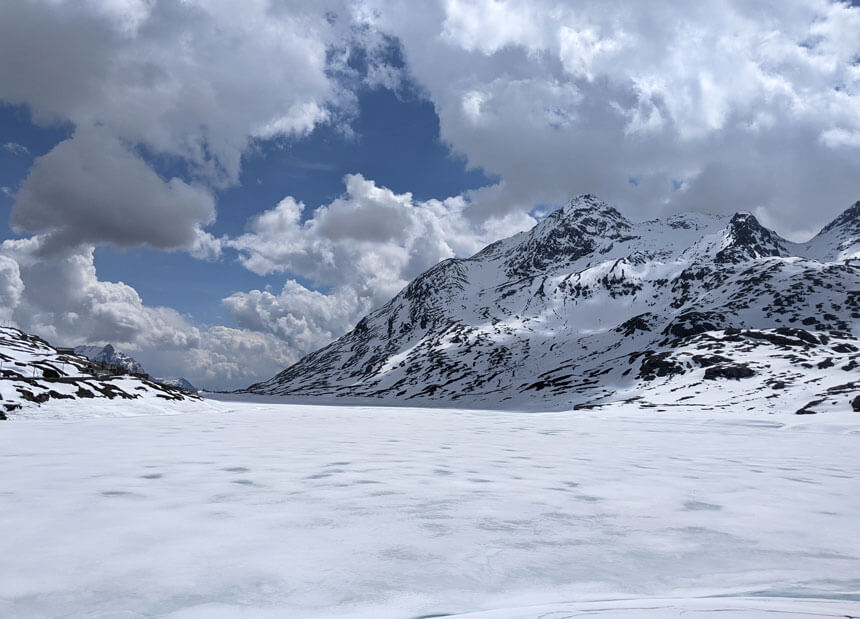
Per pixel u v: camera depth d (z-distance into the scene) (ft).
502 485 47.06
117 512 33.14
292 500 38.17
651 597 21.36
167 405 174.60
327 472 51.62
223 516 33.01
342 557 25.90
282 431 106.11
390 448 77.61
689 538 30.89
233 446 73.56
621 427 157.28
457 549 27.73
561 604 20.11
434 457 67.51
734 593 22.02
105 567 23.52
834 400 222.69
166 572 23.11
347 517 33.68
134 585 21.56
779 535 31.94
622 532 31.96
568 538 30.40
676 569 25.40
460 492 43.04
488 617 18.49
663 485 49.19
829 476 57.52
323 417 185.06
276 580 22.52
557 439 106.52
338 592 21.38
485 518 34.53
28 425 104.01
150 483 43.24
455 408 431.43
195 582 22.02
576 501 40.78
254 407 286.87
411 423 160.56
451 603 20.42
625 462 67.41
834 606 19.70
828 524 34.81
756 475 57.21
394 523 32.63
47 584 21.42
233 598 20.47
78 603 19.67
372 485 45.06
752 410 252.01
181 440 81.05
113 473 47.91
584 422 189.57
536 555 27.09
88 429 97.14
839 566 26.14
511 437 109.91
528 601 20.72
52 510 33.32
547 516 35.60
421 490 43.39
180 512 33.68
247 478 46.96
